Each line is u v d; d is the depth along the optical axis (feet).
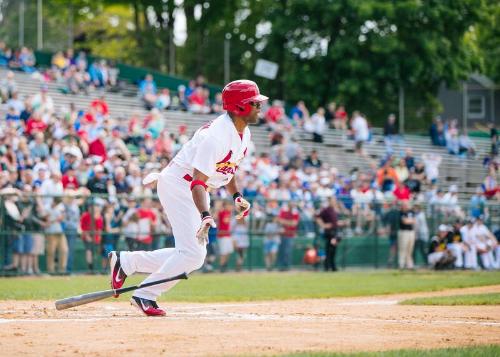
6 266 79.10
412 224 104.99
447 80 178.29
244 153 36.86
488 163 152.87
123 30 217.15
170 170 36.58
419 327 36.01
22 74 133.49
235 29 203.21
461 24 176.76
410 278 83.61
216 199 92.38
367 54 175.32
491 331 35.35
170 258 36.86
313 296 59.88
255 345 29.45
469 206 110.83
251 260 95.20
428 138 159.94
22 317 37.47
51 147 94.94
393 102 176.24
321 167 119.65
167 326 33.68
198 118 134.82
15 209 79.36
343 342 30.91
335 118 150.71
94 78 137.69
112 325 33.81
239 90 35.53
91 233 83.51
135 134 110.73
